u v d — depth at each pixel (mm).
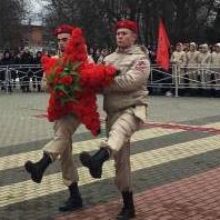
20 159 8969
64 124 5750
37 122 13344
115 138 5328
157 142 10359
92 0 40688
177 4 39562
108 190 7004
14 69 23359
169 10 39469
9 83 23281
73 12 41688
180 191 6945
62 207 6148
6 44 51656
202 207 6258
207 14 42094
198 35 41438
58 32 5863
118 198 6621
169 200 6539
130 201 5832
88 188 7109
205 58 20094
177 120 13445
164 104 17453
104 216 5930
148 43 39344
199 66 20156
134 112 5508
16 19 52094
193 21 40438
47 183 7383
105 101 5691
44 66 5797
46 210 6203
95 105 5637
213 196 6715
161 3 38969
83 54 5574
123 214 5816
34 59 23656
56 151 5680
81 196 6672
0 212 6148
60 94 5551
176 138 10805
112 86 5504
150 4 39094
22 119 13945
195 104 17453
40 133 11602
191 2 40094
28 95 21578
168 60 20422
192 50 20422
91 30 41250
